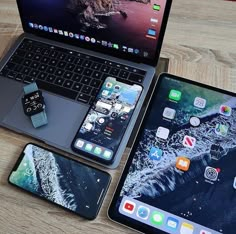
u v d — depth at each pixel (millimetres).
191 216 451
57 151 515
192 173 483
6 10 698
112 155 497
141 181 478
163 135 515
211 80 591
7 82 587
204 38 646
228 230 441
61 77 585
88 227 452
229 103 543
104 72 585
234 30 655
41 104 534
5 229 451
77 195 470
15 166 496
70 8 564
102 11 545
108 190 479
